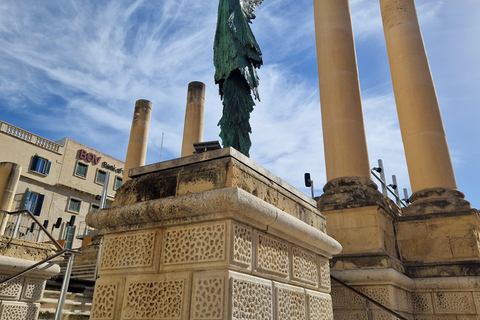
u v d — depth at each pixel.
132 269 3.33
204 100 17.69
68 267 5.37
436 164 8.93
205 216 3.11
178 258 3.12
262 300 3.16
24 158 27.83
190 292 2.95
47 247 5.98
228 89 4.98
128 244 3.47
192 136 16.47
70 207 30.47
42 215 28.22
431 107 9.45
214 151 3.50
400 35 10.26
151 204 3.36
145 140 19.06
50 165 29.42
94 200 32.41
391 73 10.34
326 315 4.34
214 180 3.31
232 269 2.91
